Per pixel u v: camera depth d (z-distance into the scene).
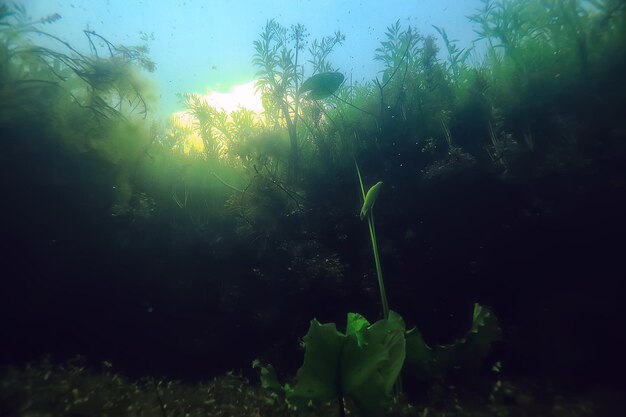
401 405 2.58
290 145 4.40
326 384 2.19
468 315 3.84
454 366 2.82
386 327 2.26
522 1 3.93
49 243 3.96
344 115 4.59
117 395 2.77
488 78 4.08
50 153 3.89
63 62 4.15
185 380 3.84
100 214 4.14
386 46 4.55
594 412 2.45
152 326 4.26
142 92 4.46
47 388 2.55
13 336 3.69
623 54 3.53
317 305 3.98
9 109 3.61
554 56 3.80
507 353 3.47
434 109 4.16
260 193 4.09
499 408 2.49
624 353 3.21
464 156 3.71
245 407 2.77
